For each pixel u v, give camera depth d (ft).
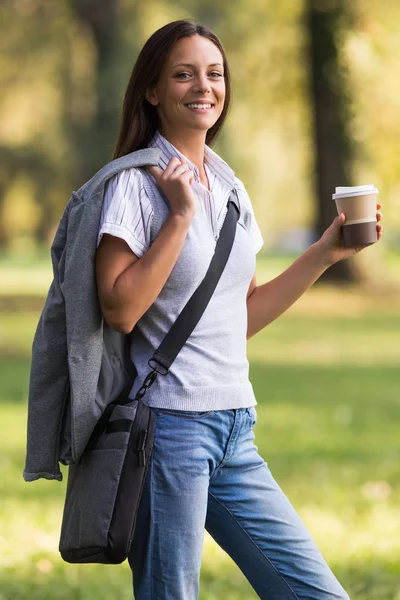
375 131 185.57
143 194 24.39
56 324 24.77
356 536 47.52
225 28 194.29
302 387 97.45
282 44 192.44
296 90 194.49
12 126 302.66
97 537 23.97
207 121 25.71
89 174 196.85
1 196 367.86
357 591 39.91
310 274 27.71
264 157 333.62
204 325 24.71
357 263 193.36
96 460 24.36
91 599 38.99
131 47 191.83
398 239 310.24
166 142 25.75
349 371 109.19
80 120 237.25
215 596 38.96
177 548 24.44
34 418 25.02
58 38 201.57
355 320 162.40
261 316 27.96
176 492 24.32
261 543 25.53
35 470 25.12
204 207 25.22
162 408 24.43
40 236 428.56
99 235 24.00
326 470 61.62
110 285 23.89
